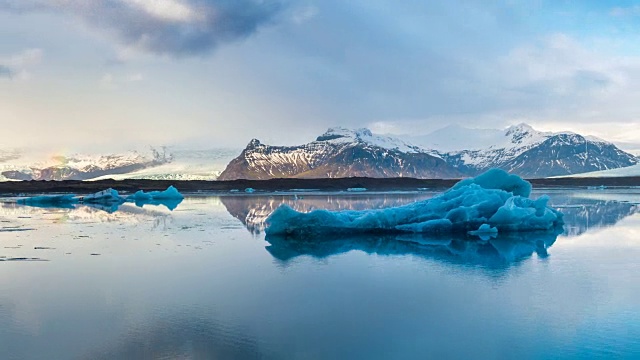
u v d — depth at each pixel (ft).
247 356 26.78
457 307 35.04
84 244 64.54
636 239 66.54
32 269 48.67
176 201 171.83
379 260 52.42
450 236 71.46
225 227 84.64
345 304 35.91
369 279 43.57
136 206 143.33
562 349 27.53
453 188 87.61
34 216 107.86
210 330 30.73
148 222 93.66
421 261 51.78
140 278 44.55
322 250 59.36
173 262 51.98
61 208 135.13
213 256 55.42
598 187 339.98
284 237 70.95
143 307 35.50
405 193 242.17
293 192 272.92
